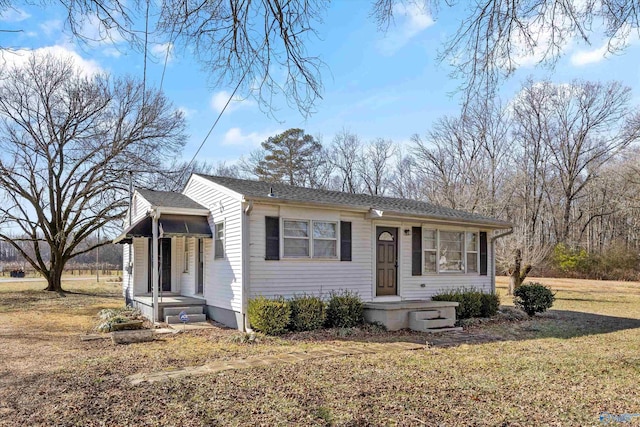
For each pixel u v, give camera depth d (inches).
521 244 804.0
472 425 183.6
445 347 358.3
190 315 481.1
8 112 831.7
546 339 402.6
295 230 454.6
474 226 593.6
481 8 177.3
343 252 486.0
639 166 1107.9
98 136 886.4
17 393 225.5
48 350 343.0
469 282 589.0
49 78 847.1
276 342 369.7
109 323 440.1
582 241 1456.7
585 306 700.0
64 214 907.4
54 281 932.6
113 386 236.1
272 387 233.6
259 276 429.1
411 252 540.7
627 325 496.1
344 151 1569.9
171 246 607.8
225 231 462.0
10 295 839.1
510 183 1042.7
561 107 1067.3
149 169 914.7
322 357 312.7
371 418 189.9
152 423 183.3
